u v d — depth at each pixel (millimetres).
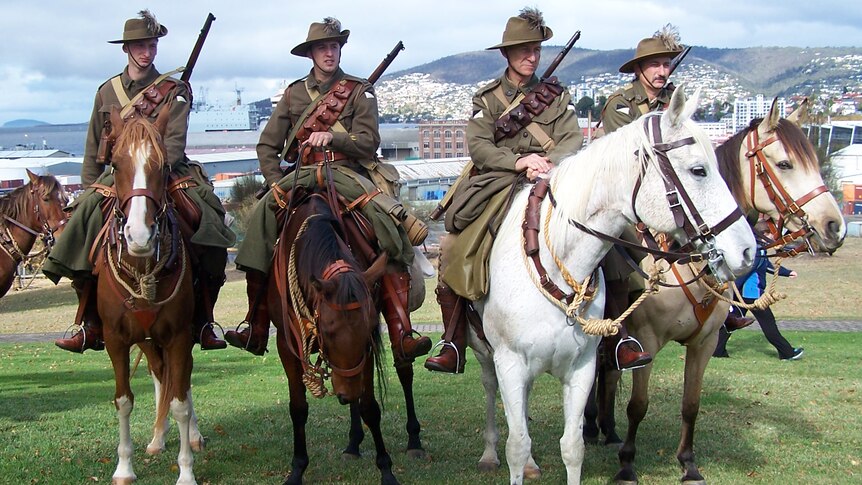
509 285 5254
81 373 12117
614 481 6289
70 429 7918
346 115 6605
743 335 15266
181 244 5988
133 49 6734
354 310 5023
